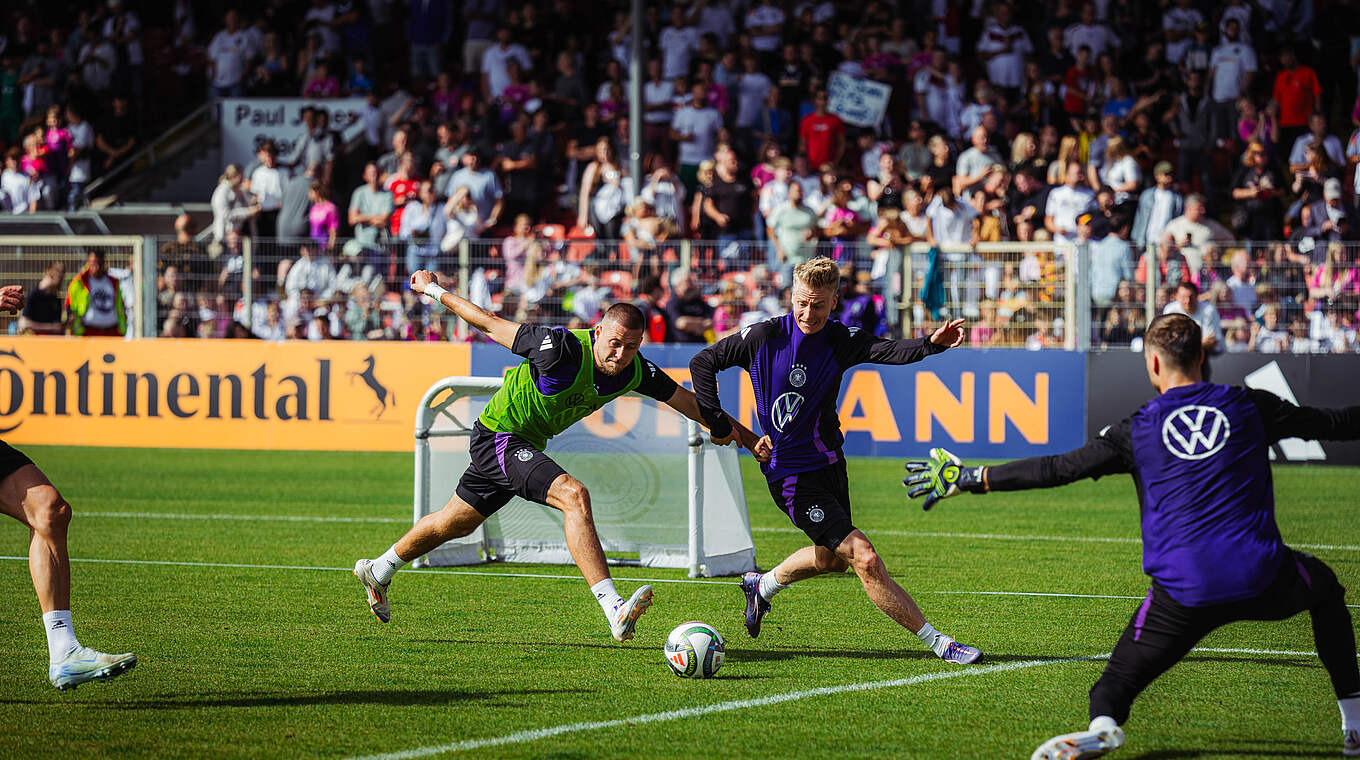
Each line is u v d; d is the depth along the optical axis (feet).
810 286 32.78
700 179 98.12
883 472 79.77
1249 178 97.40
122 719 28.73
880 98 107.55
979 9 118.21
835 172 97.76
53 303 88.38
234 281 86.74
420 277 35.37
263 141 110.52
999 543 55.98
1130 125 104.17
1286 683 32.53
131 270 87.71
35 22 133.08
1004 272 80.69
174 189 124.77
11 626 38.22
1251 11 111.65
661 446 49.44
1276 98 106.42
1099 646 36.60
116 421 86.28
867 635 38.04
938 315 80.94
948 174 99.40
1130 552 53.57
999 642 37.11
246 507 65.67
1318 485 73.46
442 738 27.37
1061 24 111.14
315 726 28.25
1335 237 88.89
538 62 119.03
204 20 134.62
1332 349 77.46
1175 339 25.50
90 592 44.14
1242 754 26.63
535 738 27.40
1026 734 27.89
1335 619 25.70
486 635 37.76
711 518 48.24
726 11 116.47
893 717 29.19
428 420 48.73
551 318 83.56
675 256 83.46
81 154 120.47
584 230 98.89
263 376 84.69
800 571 35.63
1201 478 24.68
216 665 33.94
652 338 82.23
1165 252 79.20
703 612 41.19
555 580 46.88
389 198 100.27
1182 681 32.78
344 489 72.54
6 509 28.96
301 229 100.94
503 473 34.37
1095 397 78.95
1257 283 78.48
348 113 120.26
